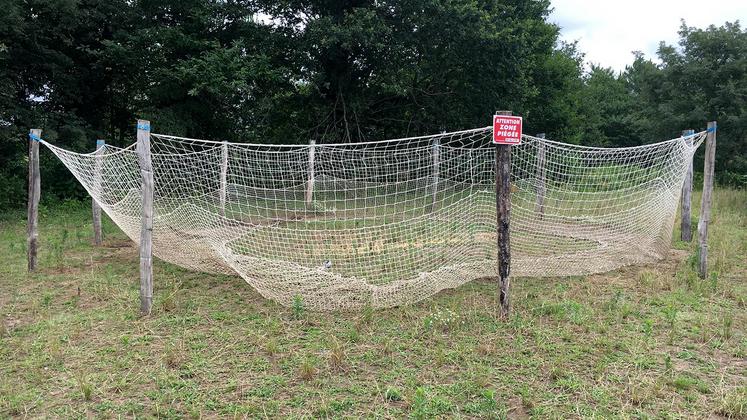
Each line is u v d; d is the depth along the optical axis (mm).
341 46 17078
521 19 21562
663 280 6484
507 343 4566
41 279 6715
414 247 7594
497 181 5016
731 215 11820
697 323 5020
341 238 8555
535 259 6855
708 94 23719
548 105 26359
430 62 18656
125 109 19875
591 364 4156
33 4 14711
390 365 4168
